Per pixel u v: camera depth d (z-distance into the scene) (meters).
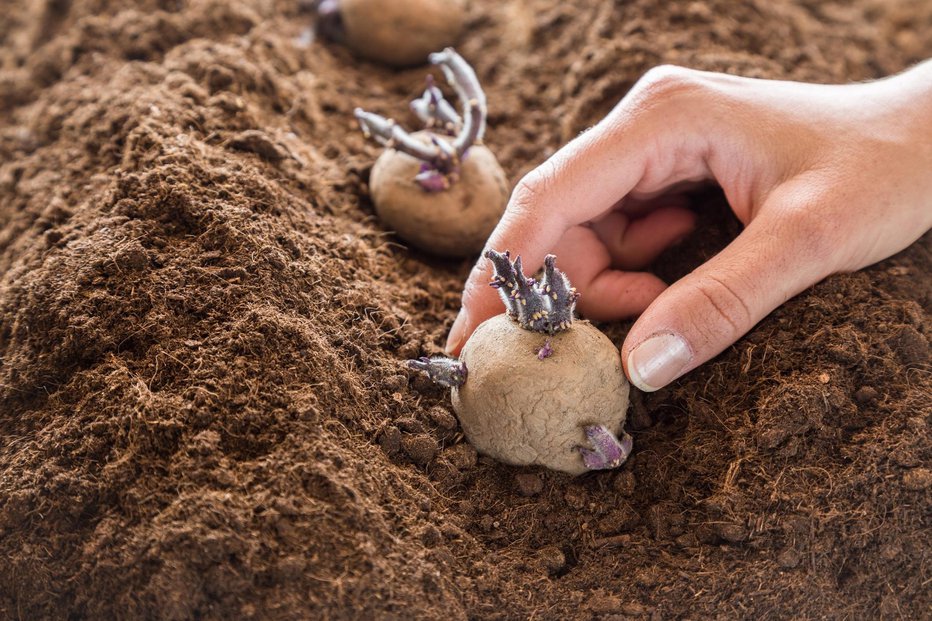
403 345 0.37
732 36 0.45
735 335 0.34
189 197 0.37
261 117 0.42
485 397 0.34
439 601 0.33
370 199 0.42
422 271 0.41
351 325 0.36
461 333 0.36
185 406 0.34
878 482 0.34
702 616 0.33
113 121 0.41
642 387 0.34
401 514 0.33
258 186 0.38
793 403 0.34
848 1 0.53
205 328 0.35
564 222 0.36
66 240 0.38
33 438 0.34
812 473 0.34
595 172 0.36
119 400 0.34
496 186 0.40
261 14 0.47
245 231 0.36
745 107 0.36
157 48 0.45
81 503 0.33
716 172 0.37
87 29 0.46
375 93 0.47
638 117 0.36
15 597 0.33
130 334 0.35
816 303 0.35
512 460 0.35
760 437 0.34
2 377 0.35
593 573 0.34
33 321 0.36
